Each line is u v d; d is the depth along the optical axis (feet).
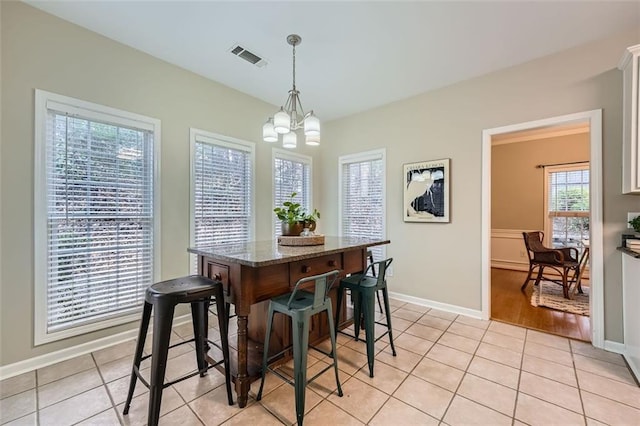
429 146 11.57
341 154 14.80
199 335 6.58
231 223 11.50
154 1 6.75
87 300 7.84
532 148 17.57
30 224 6.95
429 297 11.57
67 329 7.45
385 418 5.37
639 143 7.04
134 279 8.73
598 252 8.11
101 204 8.12
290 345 7.46
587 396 5.97
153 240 9.11
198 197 10.37
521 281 15.46
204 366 6.63
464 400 5.87
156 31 7.90
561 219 16.78
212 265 6.49
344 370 6.98
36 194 7.00
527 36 8.05
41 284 7.08
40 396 5.95
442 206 11.14
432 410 5.58
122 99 8.46
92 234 7.94
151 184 9.13
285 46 8.59
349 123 14.40
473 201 10.48
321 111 13.88
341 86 11.22
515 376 6.70
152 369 4.83
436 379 6.59
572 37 8.10
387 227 12.91
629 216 7.73
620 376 6.67
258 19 7.40
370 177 13.83
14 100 6.73
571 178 16.46
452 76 10.38
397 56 9.10
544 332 9.06
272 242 8.90
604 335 8.00
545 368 7.02
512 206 18.25
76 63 7.62
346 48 8.68
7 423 5.21
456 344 8.30
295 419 5.32
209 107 10.63
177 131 9.73
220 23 7.56
